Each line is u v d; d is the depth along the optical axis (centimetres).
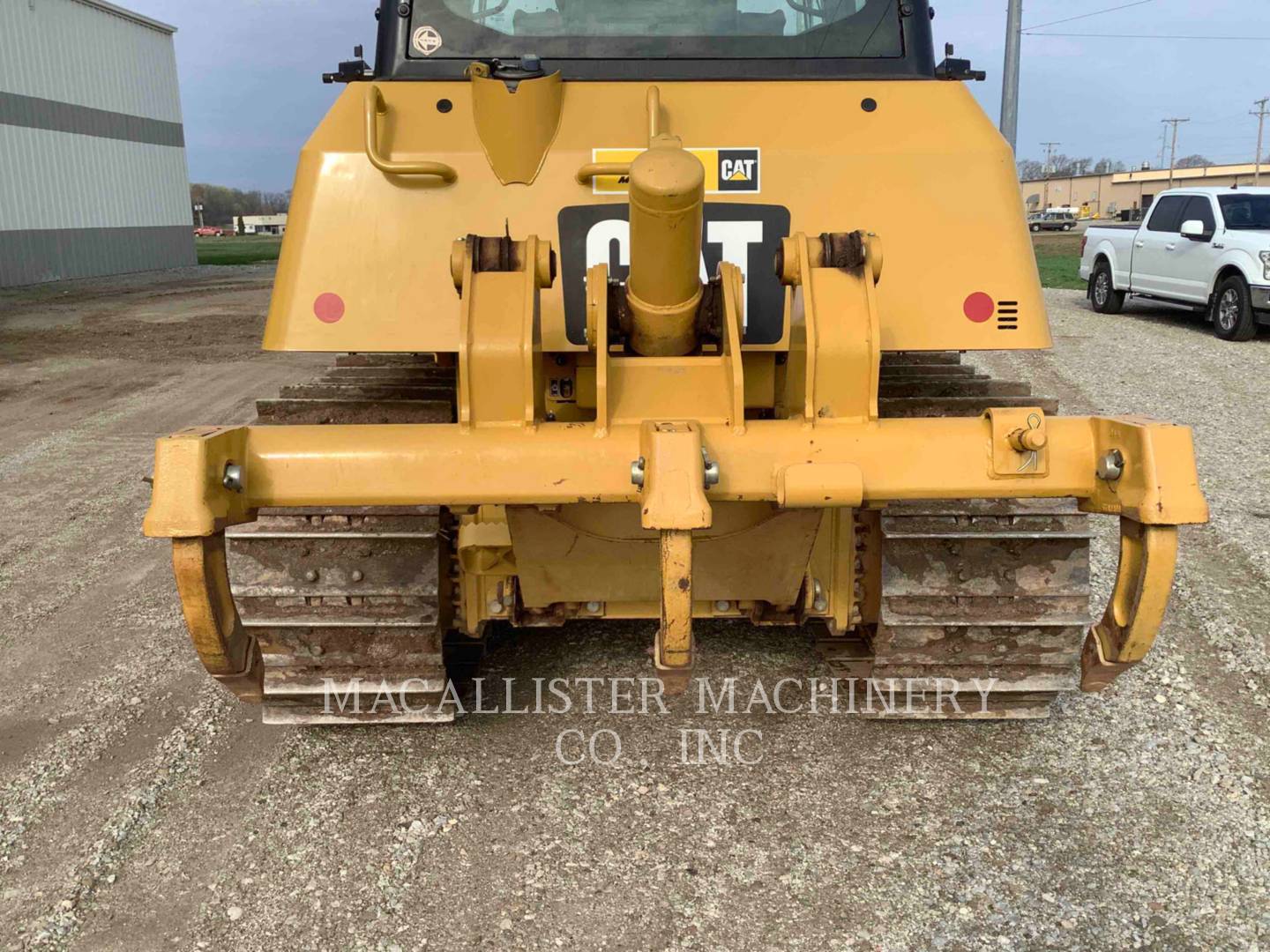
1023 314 318
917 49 355
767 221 321
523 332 246
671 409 259
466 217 318
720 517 303
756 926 263
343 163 318
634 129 325
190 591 226
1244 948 252
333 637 325
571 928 264
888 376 382
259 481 238
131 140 3209
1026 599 322
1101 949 253
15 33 2673
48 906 276
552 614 346
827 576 349
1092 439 243
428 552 317
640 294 271
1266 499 629
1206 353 1172
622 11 351
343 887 281
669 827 304
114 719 379
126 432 899
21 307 2044
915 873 282
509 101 315
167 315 1862
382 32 356
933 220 321
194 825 311
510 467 239
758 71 350
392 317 313
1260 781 325
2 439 877
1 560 569
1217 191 1341
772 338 324
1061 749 345
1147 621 233
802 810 312
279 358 1316
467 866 289
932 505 316
